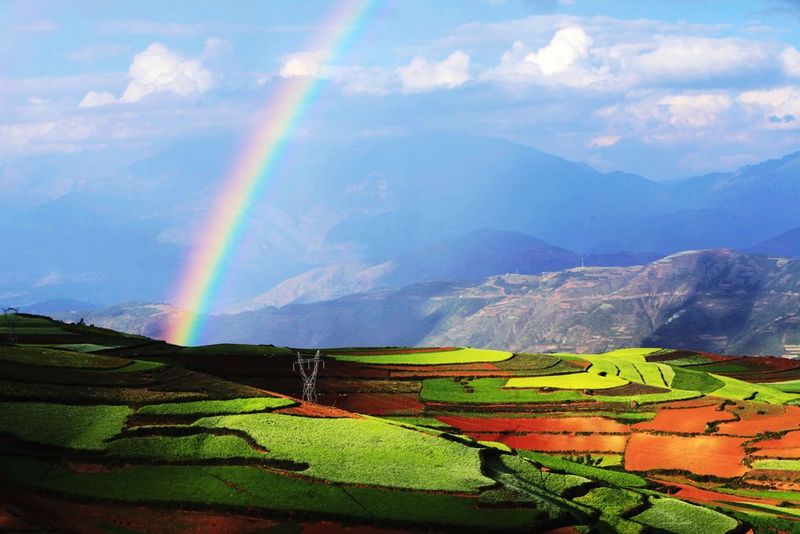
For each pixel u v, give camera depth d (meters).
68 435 80.44
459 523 70.06
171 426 84.50
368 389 142.12
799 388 185.75
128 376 99.00
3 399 87.50
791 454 116.38
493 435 121.81
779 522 85.50
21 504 67.44
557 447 118.81
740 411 136.38
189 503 70.19
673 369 187.75
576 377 159.38
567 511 74.94
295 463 78.75
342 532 68.12
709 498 97.19
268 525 68.56
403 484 76.31
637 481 99.06
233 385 100.25
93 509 68.75
